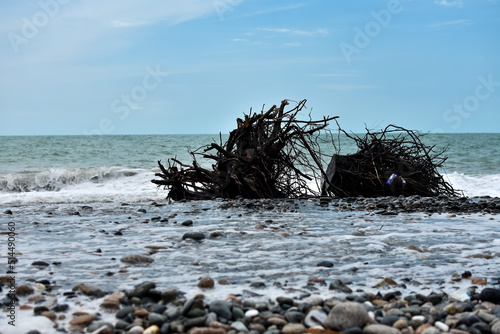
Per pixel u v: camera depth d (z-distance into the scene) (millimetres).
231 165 11406
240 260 4492
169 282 3662
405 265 4336
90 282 3648
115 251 4914
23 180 16922
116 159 29672
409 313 2945
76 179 17484
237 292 3379
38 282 3576
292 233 6156
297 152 11672
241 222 7219
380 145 12586
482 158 30484
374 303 3188
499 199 11070
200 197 11641
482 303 3152
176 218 7680
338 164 12219
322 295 3332
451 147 42094
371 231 6363
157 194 13688
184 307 2889
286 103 11500
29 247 5129
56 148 37094
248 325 2715
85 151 34812
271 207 9312
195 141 50625
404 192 12102
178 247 5156
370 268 4215
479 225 7031
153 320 2711
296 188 12148
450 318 2838
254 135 11531
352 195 12227
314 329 2621
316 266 4273
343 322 2691
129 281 3688
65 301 3145
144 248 5066
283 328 2639
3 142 45844
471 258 4652
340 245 5297
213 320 2729
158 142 47969
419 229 6574
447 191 12750
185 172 11828
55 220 7461
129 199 12344
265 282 3691
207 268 4156
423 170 12508
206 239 5660
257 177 11477
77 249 5016
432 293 3352
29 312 2910
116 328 2660
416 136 12727
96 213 8453
